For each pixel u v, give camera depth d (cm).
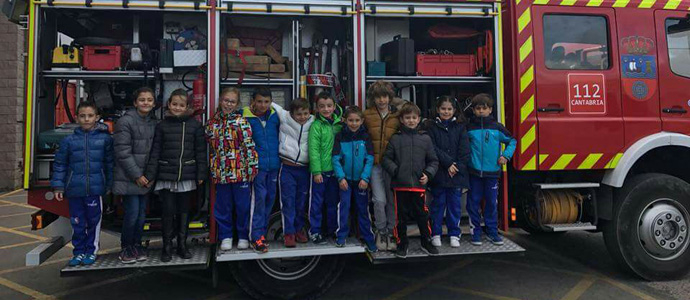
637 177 396
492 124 362
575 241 537
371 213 360
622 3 394
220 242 337
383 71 371
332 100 342
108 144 320
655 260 390
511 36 375
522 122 370
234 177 321
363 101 358
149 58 350
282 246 341
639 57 395
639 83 393
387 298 365
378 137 347
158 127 322
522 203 407
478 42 406
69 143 309
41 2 315
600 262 456
